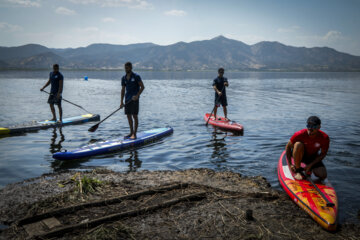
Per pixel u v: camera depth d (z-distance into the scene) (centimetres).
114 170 533
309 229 325
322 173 437
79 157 596
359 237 312
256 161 589
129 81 708
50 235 296
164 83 3878
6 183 458
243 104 1534
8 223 324
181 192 410
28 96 1803
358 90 2666
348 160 586
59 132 838
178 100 1703
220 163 577
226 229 317
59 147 685
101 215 340
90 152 612
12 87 2556
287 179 444
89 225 316
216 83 977
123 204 370
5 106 1350
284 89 2766
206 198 396
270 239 300
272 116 1142
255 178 491
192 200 389
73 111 1254
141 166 559
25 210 350
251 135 814
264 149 675
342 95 2114
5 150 655
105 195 393
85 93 2167
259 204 383
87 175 482
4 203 370
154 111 1251
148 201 380
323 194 378
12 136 789
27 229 310
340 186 459
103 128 894
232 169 541
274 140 756
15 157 603
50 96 927
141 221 331
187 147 697
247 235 305
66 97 1861
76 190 402
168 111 1255
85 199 379
